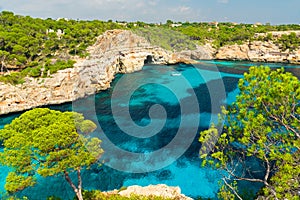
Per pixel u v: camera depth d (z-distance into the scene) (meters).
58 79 56.97
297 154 11.59
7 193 18.33
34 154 15.41
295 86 10.48
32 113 16.03
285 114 11.38
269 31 129.25
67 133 14.90
